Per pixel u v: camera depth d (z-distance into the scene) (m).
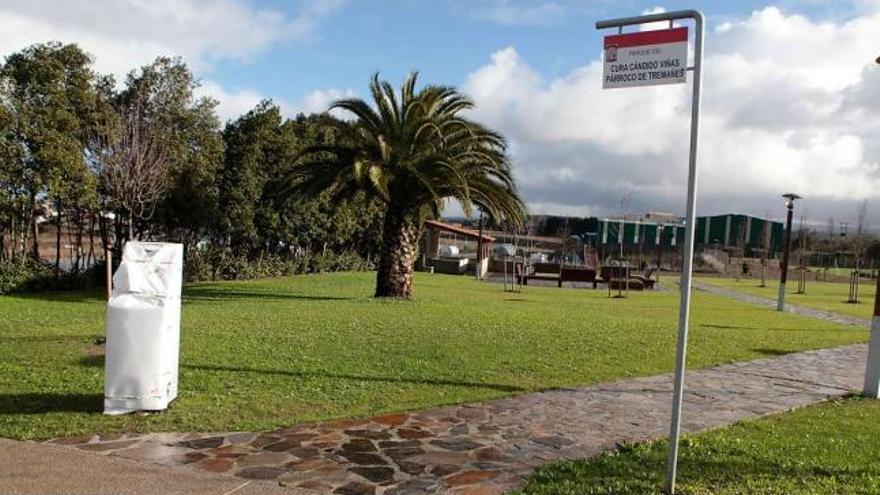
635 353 11.88
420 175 19.81
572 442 6.33
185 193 26.69
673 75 4.64
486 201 21.27
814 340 15.26
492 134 21.31
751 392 9.02
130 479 5.04
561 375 9.55
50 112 20.36
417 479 5.23
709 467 5.52
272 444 5.98
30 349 10.18
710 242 75.50
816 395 9.00
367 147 20.64
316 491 4.93
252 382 8.30
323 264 39.97
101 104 23.12
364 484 5.09
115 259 25.02
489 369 9.76
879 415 7.81
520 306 21.55
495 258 50.16
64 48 21.66
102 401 7.10
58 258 23.83
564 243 66.38
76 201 21.59
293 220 34.47
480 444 6.18
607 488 5.00
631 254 64.56
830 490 5.05
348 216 40.38
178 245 6.98
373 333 12.98
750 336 15.45
